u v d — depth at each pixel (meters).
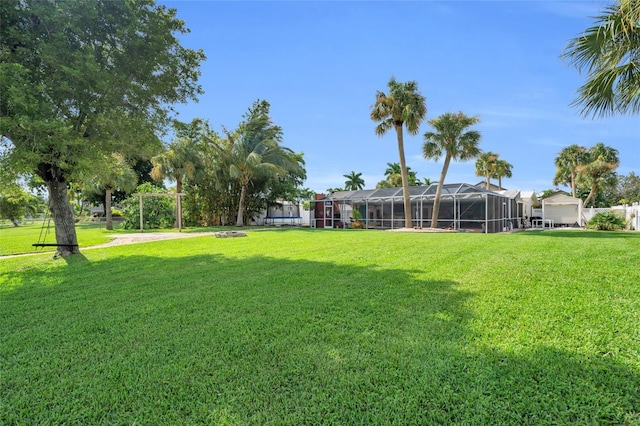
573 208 28.23
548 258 6.95
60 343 3.14
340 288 4.89
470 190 19.97
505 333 3.01
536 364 2.42
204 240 13.46
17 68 6.07
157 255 9.25
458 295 4.31
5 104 6.47
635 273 5.31
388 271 6.06
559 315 3.44
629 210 19.47
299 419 1.91
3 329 3.57
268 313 3.81
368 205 24.47
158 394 2.22
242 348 2.88
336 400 2.08
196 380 2.37
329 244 10.99
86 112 7.70
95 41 7.84
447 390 2.14
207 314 3.86
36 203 35.97
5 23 6.82
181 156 24.44
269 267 6.84
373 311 3.77
